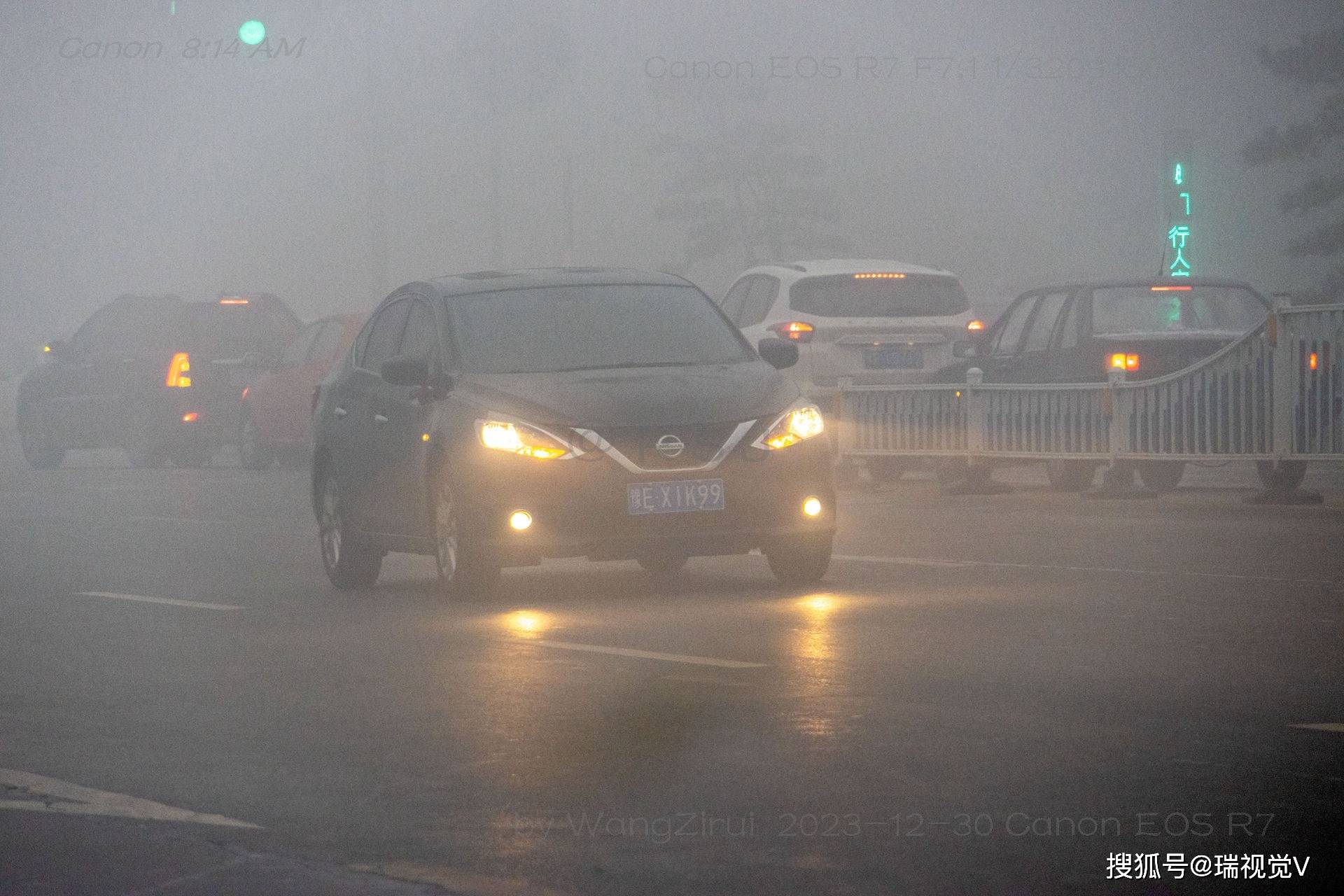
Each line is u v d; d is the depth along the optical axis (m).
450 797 10.70
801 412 19.55
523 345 20.38
